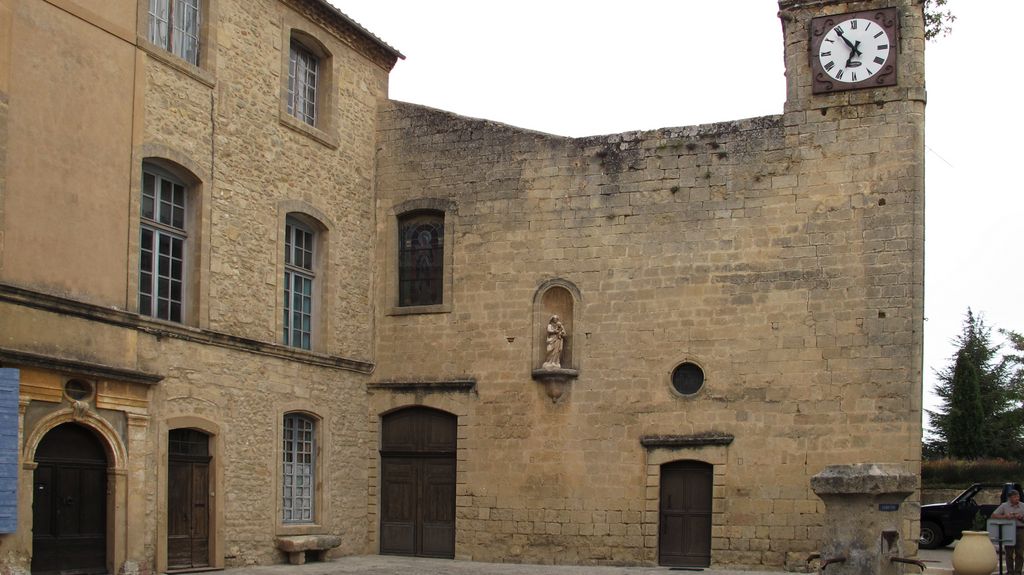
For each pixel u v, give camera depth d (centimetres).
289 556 2073
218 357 1936
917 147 2078
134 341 1750
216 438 1922
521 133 2342
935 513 2608
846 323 2077
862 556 1397
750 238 2158
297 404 2142
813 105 2147
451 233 2370
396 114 2452
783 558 2059
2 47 1548
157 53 1834
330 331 2258
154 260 1844
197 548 1886
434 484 2336
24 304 1552
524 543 2230
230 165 1995
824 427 2066
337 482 2259
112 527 1700
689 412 2153
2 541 1502
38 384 1572
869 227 2084
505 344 2298
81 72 1683
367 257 2402
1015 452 4331
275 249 2102
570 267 2272
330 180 2288
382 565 2100
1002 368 4650
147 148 1806
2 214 1531
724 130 2202
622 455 2188
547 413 2250
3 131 1541
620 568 2111
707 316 2166
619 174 2261
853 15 2145
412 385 2352
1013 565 1794
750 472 2098
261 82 2091
